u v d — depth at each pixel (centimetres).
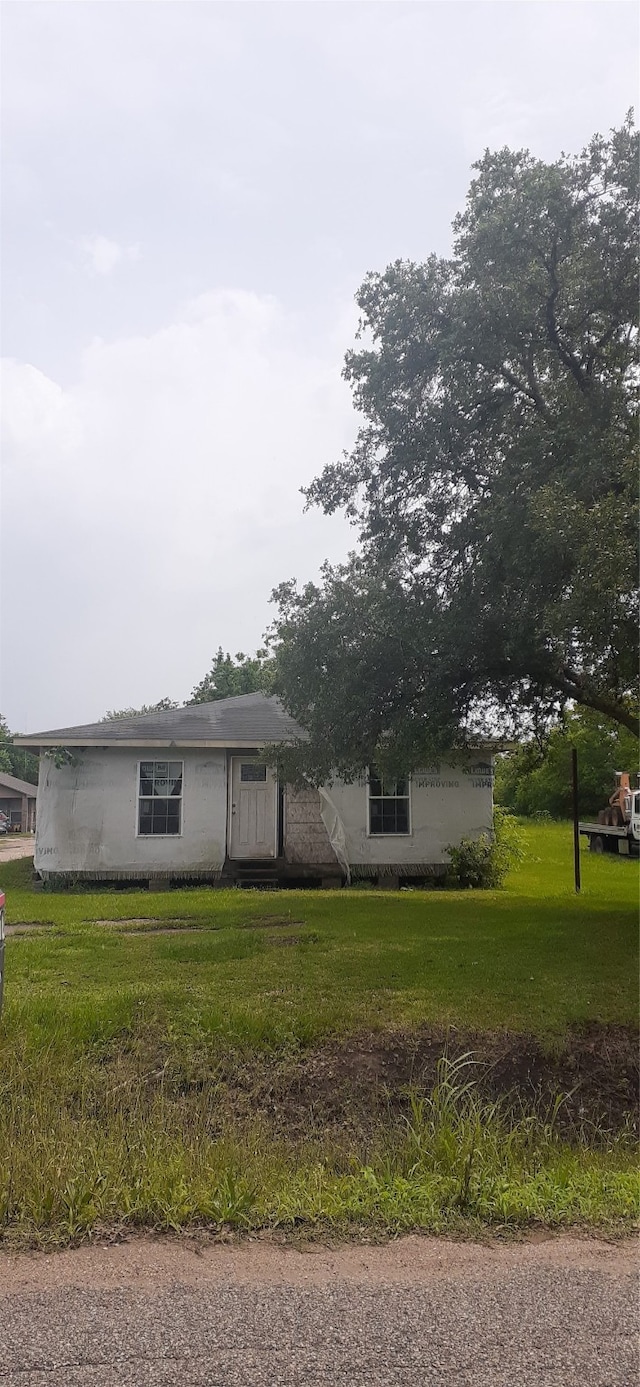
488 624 1164
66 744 1755
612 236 1065
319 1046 773
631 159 1041
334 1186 452
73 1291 328
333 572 1334
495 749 1833
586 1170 514
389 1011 830
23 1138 518
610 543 876
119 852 1794
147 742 1772
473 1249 375
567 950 1067
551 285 1079
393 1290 332
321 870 1848
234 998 852
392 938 1132
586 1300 327
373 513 1342
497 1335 300
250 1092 714
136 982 898
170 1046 755
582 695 1288
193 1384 270
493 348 1110
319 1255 365
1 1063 670
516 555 1014
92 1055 733
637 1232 398
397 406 1241
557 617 929
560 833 3650
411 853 1881
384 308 1208
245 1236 385
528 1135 602
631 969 977
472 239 1093
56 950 1038
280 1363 281
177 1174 445
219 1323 304
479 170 1100
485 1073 754
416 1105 646
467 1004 852
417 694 1273
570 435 1031
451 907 1424
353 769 1455
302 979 922
